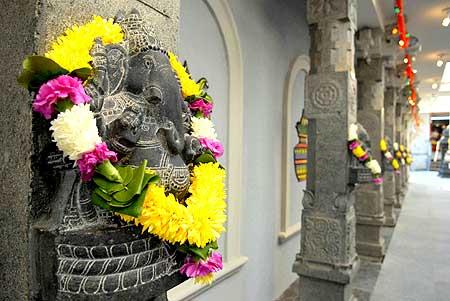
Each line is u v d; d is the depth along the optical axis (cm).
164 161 68
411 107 1017
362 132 249
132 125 63
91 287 59
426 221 519
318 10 244
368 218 400
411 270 300
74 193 63
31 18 63
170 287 72
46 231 61
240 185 231
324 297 242
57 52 60
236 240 229
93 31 65
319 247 244
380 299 245
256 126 259
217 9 206
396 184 659
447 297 245
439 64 613
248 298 250
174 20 93
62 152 62
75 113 55
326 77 241
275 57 289
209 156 83
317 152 245
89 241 59
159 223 60
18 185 66
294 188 337
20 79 58
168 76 71
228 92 222
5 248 67
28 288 63
